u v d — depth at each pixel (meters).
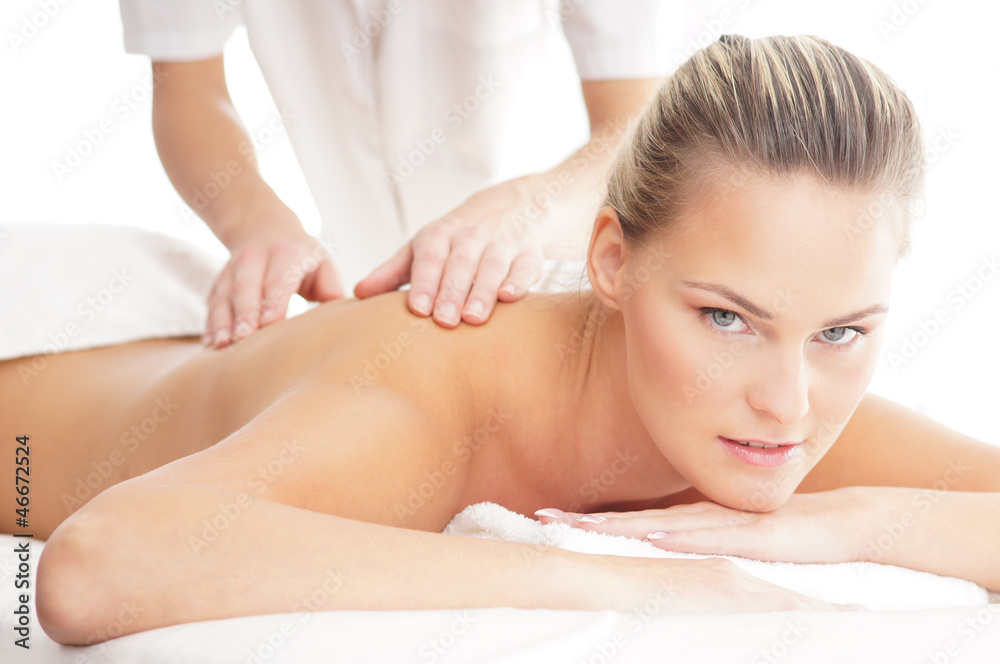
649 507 1.05
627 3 1.42
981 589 0.86
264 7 1.49
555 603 0.65
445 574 0.65
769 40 0.82
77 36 2.30
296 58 1.54
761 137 0.76
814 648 0.56
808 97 0.76
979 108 1.95
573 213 1.23
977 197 1.97
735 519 0.85
